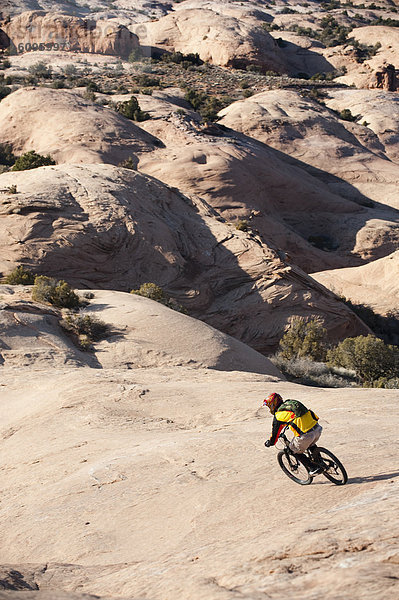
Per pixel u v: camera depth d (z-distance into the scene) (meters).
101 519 7.59
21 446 12.28
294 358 34.25
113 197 44.22
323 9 184.00
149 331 25.84
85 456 10.55
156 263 42.62
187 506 7.16
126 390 14.84
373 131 94.88
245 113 86.88
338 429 9.19
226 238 47.75
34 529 7.94
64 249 39.56
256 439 9.27
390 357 30.55
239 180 66.12
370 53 130.25
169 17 131.62
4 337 23.09
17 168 57.69
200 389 14.68
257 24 150.38
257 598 3.86
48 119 70.50
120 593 4.98
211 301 43.88
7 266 38.16
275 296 43.94
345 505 5.77
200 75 111.31
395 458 7.20
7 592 3.89
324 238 71.75
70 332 25.77
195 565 5.08
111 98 86.12
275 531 5.54
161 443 10.10
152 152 68.44
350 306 54.47
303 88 110.81
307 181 77.19
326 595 3.64
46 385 17.16
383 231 70.19
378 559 4.09
